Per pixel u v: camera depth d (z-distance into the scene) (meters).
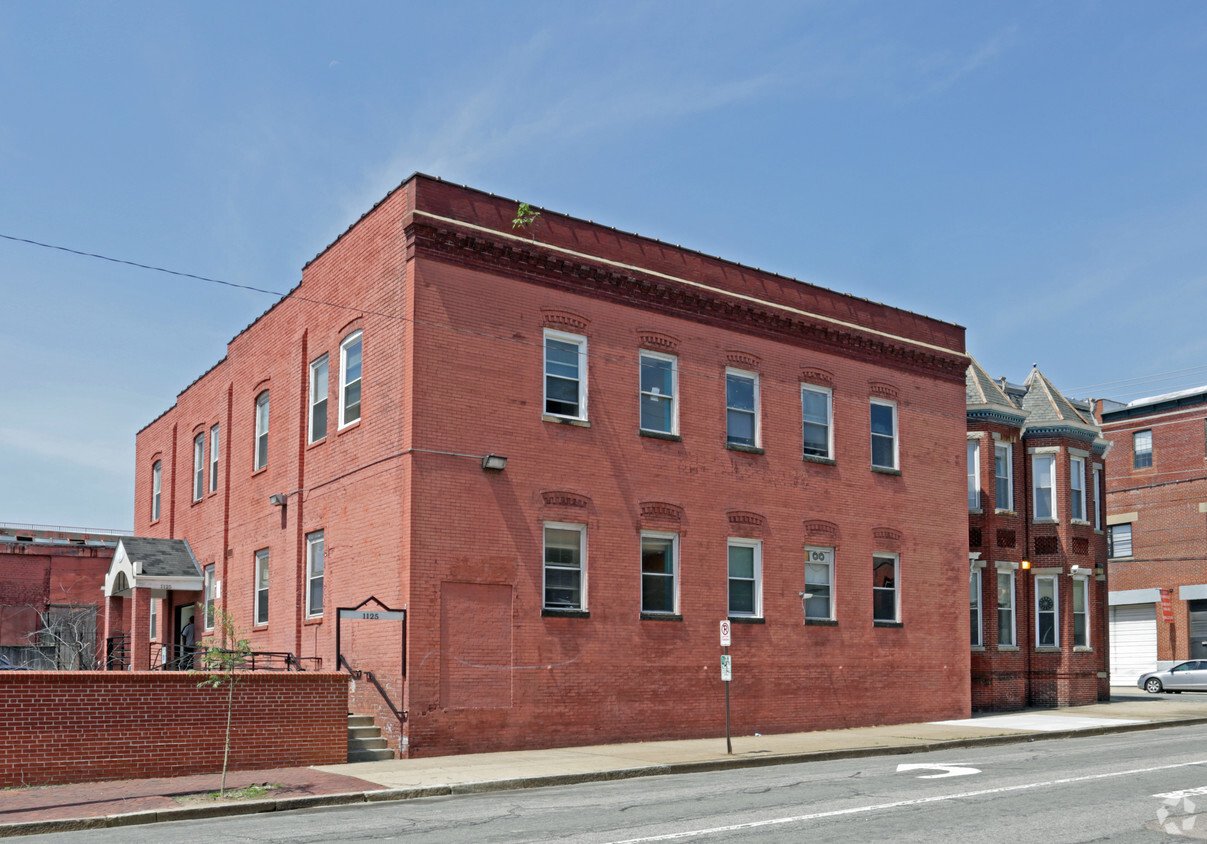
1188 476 47.59
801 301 26.00
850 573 25.81
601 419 21.94
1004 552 31.44
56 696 15.46
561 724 20.39
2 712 15.07
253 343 27.42
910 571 27.09
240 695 17.00
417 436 19.44
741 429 24.52
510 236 20.94
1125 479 50.09
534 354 21.17
